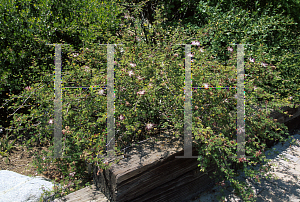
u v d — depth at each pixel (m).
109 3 4.18
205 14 4.26
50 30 3.51
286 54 3.67
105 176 2.00
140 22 3.72
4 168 2.70
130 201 1.96
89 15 3.79
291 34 4.25
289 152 3.17
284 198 2.32
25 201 2.06
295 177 2.63
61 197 2.10
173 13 4.95
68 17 3.71
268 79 3.09
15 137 3.27
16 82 3.37
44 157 2.46
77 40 3.78
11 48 3.37
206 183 2.49
